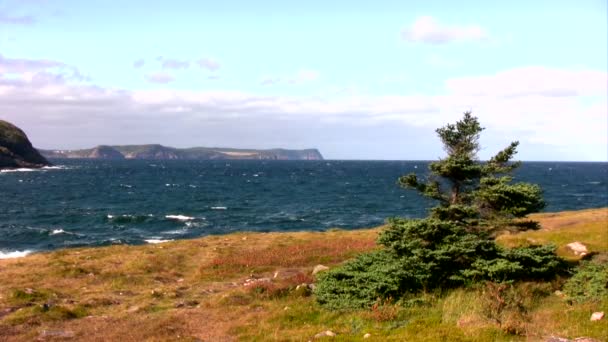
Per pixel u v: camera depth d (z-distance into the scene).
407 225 18.58
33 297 20.80
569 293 16.75
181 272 28.00
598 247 25.75
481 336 12.52
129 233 54.44
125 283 24.55
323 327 14.95
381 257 19.34
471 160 21.17
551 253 19.34
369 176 188.75
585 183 148.25
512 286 16.41
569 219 43.53
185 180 154.25
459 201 21.42
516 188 19.92
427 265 17.42
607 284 16.62
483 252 18.59
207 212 74.00
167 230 57.19
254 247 35.12
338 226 62.72
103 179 151.62
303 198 97.62
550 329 13.23
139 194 101.81
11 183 124.25
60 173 182.12
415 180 22.17
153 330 15.98
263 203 87.94
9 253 42.84
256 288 21.00
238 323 16.42
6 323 17.11
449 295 16.95
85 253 34.03
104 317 18.16
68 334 16.02
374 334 13.35
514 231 21.12
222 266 28.28
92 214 67.62
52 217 64.56
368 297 16.70
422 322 14.27
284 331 14.91
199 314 18.19
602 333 12.45
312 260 29.45
